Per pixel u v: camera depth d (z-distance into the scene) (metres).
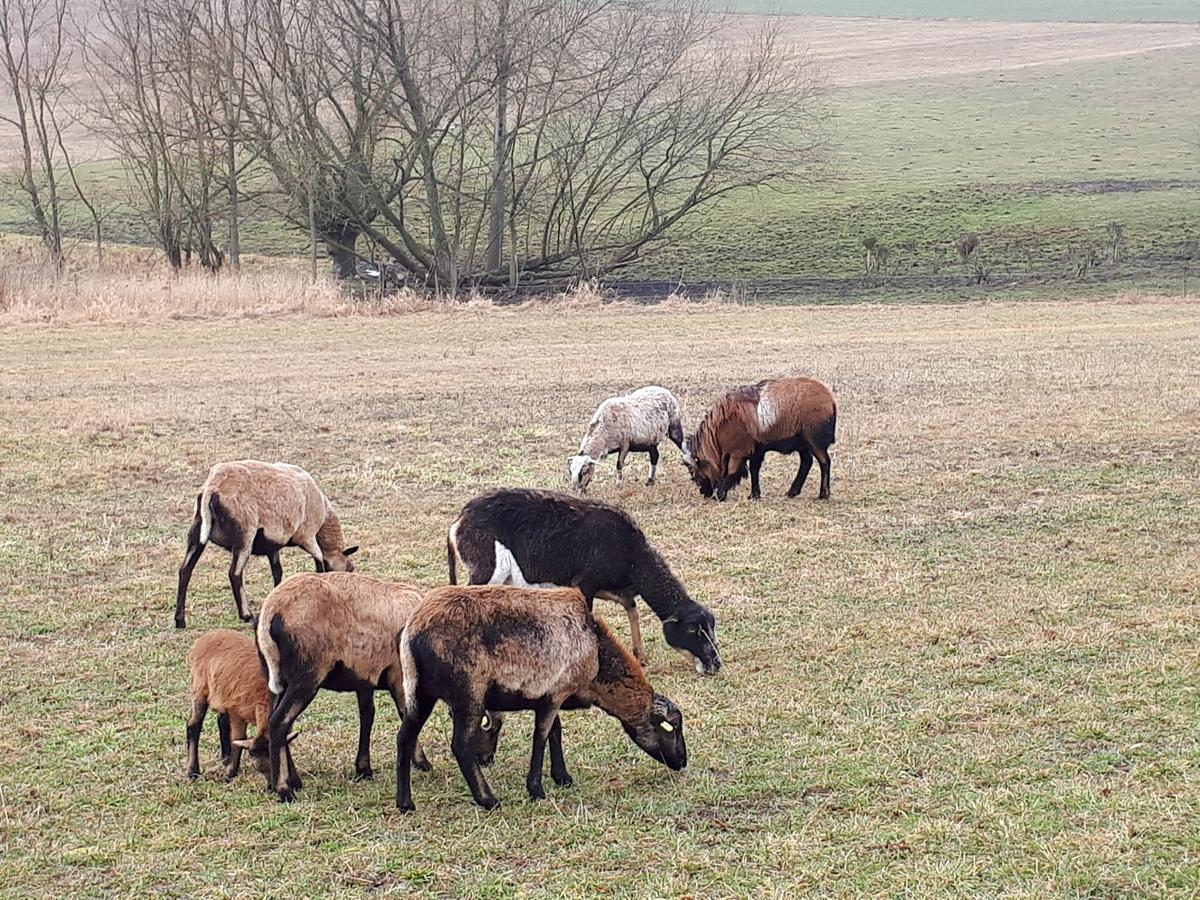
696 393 22.03
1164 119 67.81
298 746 8.73
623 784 8.04
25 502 15.46
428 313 35.28
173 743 8.80
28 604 11.82
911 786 7.79
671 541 13.55
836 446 17.94
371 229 41.66
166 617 11.49
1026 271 42.06
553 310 36.38
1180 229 45.97
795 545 13.30
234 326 31.94
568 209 50.91
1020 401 20.62
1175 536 13.20
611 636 7.93
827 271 43.59
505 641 7.50
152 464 17.31
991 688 9.38
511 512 9.71
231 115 40.47
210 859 7.15
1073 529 13.62
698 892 6.64
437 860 7.06
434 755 8.61
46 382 23.47
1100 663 9.77
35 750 8.70
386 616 7.84
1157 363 23.97
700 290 41.31
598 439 15.63
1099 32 102.38
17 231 50.12
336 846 7.23
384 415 20.53
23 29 43.28
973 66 88.56
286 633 7.64
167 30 40.88
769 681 9.70
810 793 7.81
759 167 48.50
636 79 41.94
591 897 6.61
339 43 41.41
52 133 68.50
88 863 7.15
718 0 121.31
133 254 46.50
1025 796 7.57
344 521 14.50
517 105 42.00
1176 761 7.95
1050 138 64.31
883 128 68.56
